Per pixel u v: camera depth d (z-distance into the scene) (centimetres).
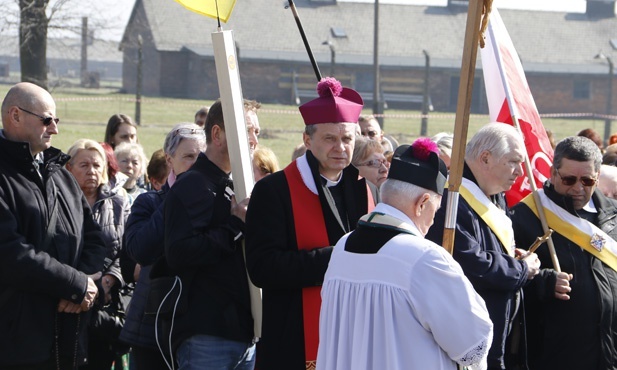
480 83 6894
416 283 469
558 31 7906
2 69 7512
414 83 7081
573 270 684
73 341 652
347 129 590
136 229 685
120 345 801
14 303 626
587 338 679
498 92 810
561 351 682
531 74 7231
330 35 7488
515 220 705
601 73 7212
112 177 881
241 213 604
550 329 684
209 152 630
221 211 613
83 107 4262
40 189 644
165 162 872
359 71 7062
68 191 673
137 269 750
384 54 7444
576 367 679
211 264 607
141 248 649
